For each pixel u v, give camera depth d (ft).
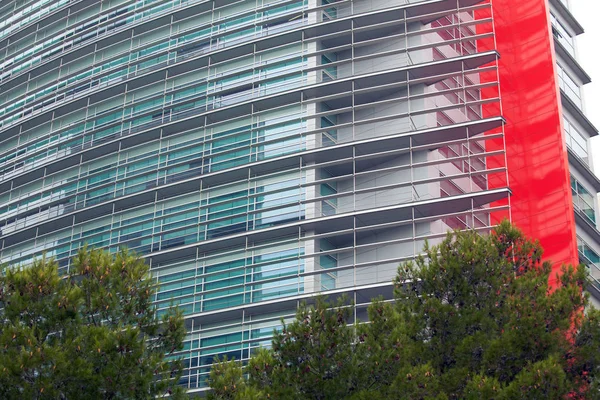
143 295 97.81
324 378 94.89
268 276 181.88
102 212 209.97
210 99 208.85
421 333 98.58
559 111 193.26
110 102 226.17
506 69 207.10
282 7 210.59
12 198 236.43
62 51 246.27
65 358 85.51
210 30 217.15
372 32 206.90
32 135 242.58
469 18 219.61
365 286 166.09
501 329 97.14
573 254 177.88
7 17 274.57
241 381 93.61
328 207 189.98
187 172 202.49
